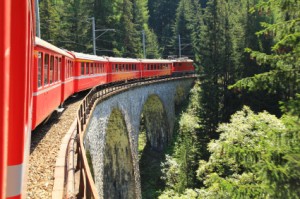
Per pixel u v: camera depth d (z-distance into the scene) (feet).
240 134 59.11
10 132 8.00
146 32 260.21
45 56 39.40
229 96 139.85
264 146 32.32
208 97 138.00
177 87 178.40
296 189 28.43
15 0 7.84
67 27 185.47
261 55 33.76
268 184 29.37
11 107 7.98
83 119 45.50
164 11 341.00
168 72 181.47
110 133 96.12
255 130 60.54
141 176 132.36
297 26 30.48
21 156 8.15
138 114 115.34
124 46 207.41
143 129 180.75
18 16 7.95
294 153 29.55
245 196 31.81
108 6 203.72
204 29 162.20
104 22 199.93
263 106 124.47
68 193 21.72
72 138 36.96
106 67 107.76
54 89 46.32
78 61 76.18
